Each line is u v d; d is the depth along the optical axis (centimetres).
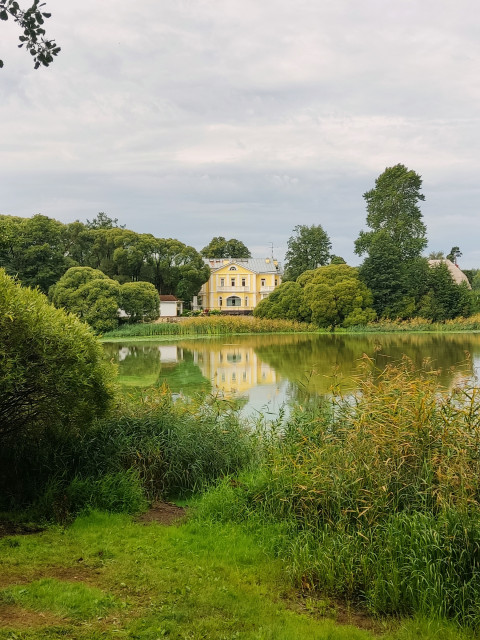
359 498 579
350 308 5253
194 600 455
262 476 694
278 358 2781
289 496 631
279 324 5059
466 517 500
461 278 7031
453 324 5106
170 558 547
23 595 446
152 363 2605
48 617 414
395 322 5153
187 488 780
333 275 5597
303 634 411
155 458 775
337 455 654
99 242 6438
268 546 572
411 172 6122
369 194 6388
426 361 902
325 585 502
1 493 694
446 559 480
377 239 5734
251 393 1645
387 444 625
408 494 575
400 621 450
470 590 463
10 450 737
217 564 537
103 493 692
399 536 516
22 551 547
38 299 704
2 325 619
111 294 4775
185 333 4725
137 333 4556
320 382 1836
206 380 1994
